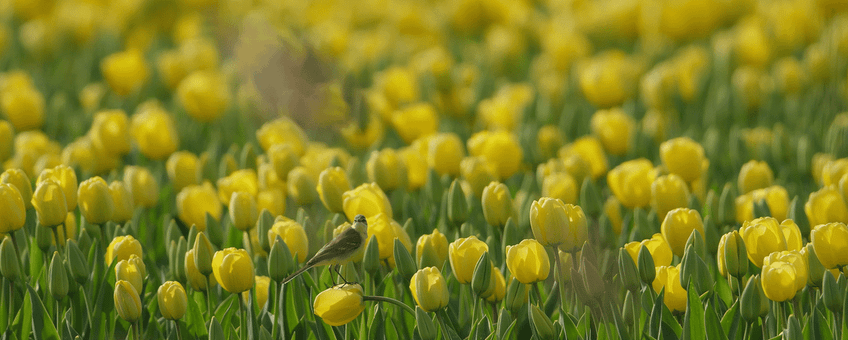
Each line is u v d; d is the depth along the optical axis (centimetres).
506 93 1266
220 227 692
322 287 599
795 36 1580
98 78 1644
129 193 681
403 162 771
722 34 1839
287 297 558
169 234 689
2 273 562
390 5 2019
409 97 1216
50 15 2039
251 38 1204
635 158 1050
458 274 548
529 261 519
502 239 689
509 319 523
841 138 985
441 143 823
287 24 1867
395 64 1698
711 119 1290
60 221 600
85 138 1073
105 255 625
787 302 550
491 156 828
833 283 497
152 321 579
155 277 659
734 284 559
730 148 1030
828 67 1301
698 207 741
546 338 508
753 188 795
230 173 905
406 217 778
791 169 985
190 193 729
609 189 920
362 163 1080
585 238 555
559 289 569
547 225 539
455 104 1284
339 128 1110
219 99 1184
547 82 1357
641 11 1850
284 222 612
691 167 777
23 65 1756
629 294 526
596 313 539
